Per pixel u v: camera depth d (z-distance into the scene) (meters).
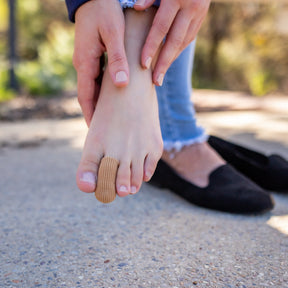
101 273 0.51
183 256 0.55
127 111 0.52
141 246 0.58
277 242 0.59
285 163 0.83
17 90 2.80
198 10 0.53
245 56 4.85
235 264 0.54
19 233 0.61
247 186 0.71
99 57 0.55
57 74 3.40
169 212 0.70
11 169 0.95
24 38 5.00
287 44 4.66
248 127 1.61
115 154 0.50
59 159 1.08
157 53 0.54
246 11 4.49
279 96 3.25
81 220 0.66
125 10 0.53
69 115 2.05
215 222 0.66
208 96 2.99
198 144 0.77
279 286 0.49
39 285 0.49
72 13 0.55
